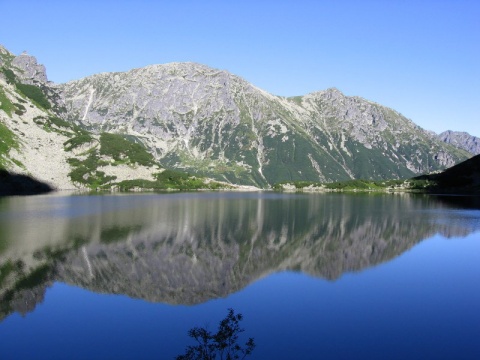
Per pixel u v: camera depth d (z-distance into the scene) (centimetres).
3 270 6450
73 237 9112
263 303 5262
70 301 5238
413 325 4541
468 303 5253
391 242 9469
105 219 12225
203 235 9944
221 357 3538
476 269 6988
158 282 6094
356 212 15925
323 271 6862
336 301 5328
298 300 5372
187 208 16612
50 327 4462
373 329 4444
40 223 11088
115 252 7812
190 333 3753
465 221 13188
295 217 13950
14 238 8844
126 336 4253
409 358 3803
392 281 6262
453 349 3984
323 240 9631
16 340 4153
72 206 16262
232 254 8006
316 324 4569
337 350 3944
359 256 8006
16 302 5172
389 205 19862
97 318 4716
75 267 6725
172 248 8356
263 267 7088
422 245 9144
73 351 3931
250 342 3566
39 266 6712
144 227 10850
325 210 16675
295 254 8112
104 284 5931
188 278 6338
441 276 6556
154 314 4859
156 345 4059
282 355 3831
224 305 5191
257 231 10725
